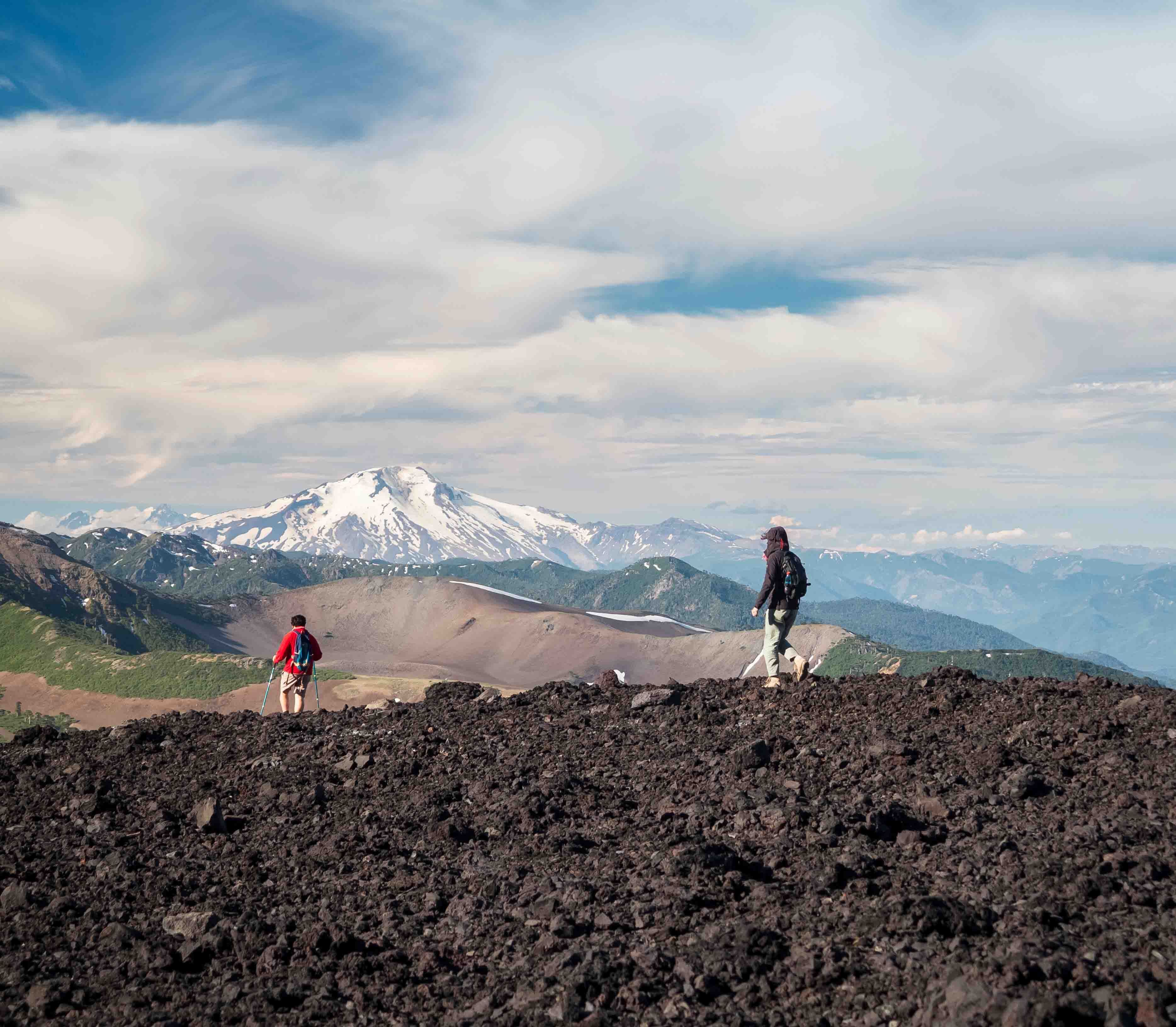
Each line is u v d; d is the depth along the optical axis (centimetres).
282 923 834
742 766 1197
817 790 1095
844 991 644
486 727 1533
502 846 1008
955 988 591
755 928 731
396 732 1521
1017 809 984
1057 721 1262
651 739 1399
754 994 655
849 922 744
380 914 848
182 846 1065
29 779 1358
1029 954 634
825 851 907
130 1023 669
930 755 1179
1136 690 1373
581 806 1127
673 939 751
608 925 780
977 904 742
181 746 1520
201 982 741
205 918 833
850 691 1530
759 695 1600
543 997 666
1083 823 904
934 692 1462
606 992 671
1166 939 659
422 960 751
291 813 1177
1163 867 783
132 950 802
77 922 866
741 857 907
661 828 1032
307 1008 685
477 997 693
